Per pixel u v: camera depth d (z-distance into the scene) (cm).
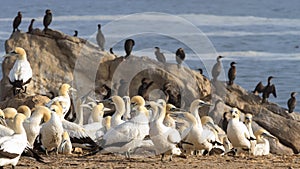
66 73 3027
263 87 3841
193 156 1778
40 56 3064
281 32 8294
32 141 1800
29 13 10762
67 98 2309
